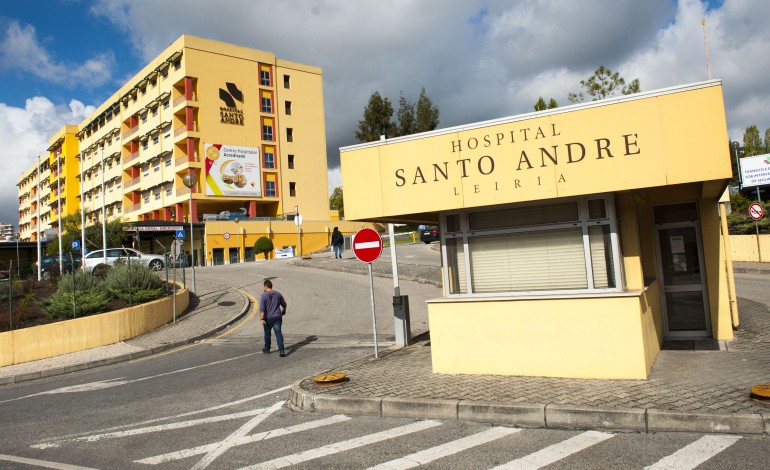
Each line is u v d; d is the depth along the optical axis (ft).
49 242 194.08
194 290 74.49
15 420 24.94
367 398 22.04
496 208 26.55
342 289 70.28
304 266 102.12
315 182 203.72
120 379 34.17
